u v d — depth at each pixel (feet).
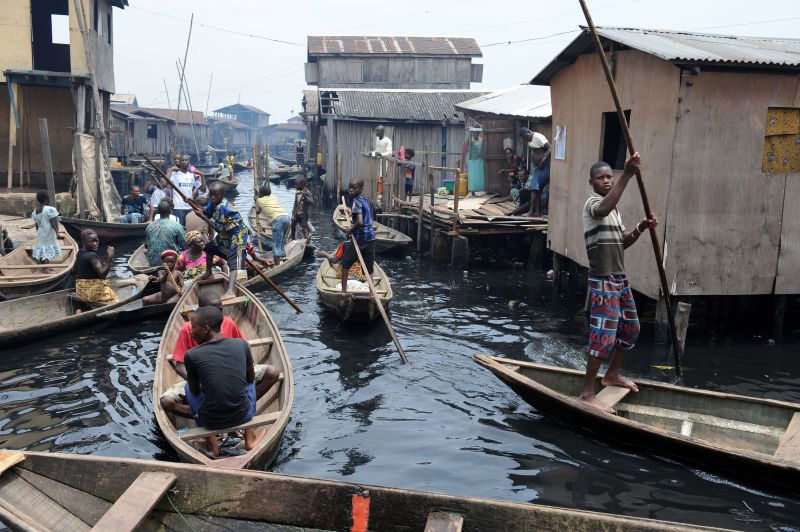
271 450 15.98
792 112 25.58
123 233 51.83
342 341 27.68
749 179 25.45
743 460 15.85
